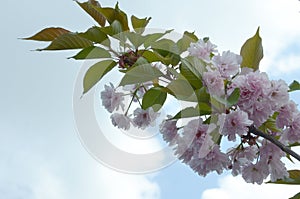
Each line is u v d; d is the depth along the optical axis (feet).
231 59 3.46
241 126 3.37
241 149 3.67
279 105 3.48
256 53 3.72
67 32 3.50
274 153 3.66
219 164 3.47
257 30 3.72
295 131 3.58
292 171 3.80
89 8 3.58
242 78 3.43
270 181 3.76
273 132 3.67
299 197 3.65
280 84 3.45
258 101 3.43
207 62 3.40
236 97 3.34
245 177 3.68
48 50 3.38
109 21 3.57
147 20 3.52
